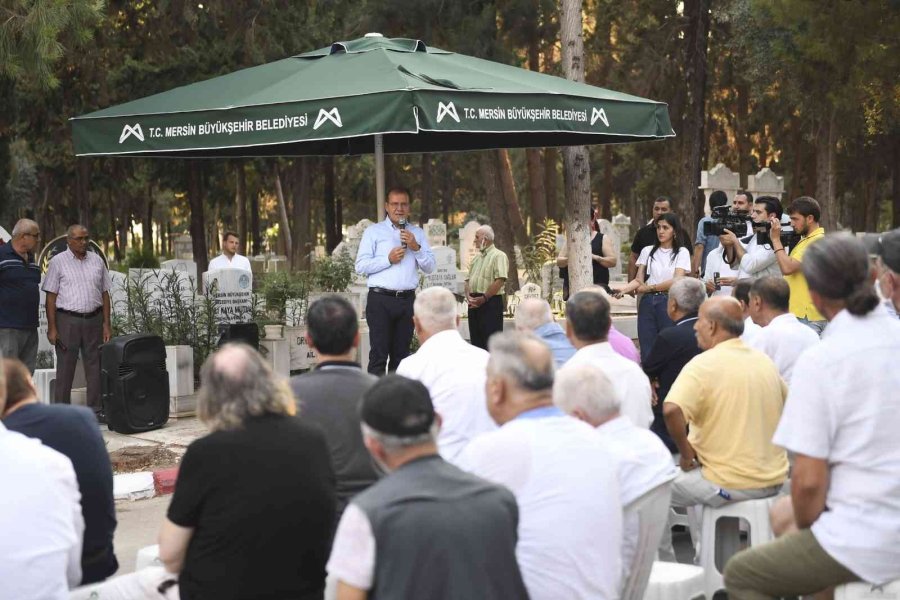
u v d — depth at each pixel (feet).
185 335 40.55
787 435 13.11
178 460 31.19
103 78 84.07
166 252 224.12
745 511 18.86
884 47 68.69
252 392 13.01
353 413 15.85
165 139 29.25
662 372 23.22
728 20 101.55
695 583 16.98
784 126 140.56
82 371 39.65
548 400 13.23
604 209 155.94
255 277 55.52
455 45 83.05
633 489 14.99
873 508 12.82
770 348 22.77
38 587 13.11
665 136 32.81
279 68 32.50
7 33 38.06
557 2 87.71
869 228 148.15
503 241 96.43
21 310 35.58
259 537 12.59
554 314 53.31
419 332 19.45
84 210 108.78
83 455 15.62
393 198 33.19
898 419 12.84
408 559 10.14
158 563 17.44
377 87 27.76
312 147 40.06
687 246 37.27
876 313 13.16
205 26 85.35
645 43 119.03
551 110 29.76
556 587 12.48
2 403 14.12
